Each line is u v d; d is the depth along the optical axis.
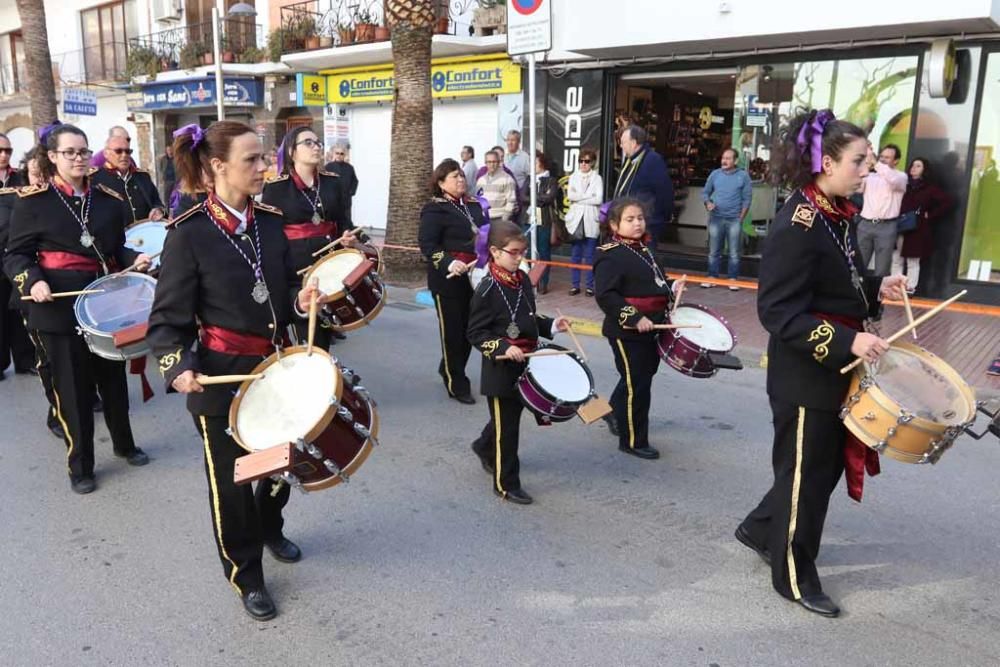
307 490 3.07
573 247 10.49
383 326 9.17
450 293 6.25
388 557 4.03
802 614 3.50
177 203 8.19
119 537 4.25
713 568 3.90
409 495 4.75
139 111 21.14
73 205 4.71
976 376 6.86
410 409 6.32
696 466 5.17
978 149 9.66
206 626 3.45
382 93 16.36
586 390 4.30
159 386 6.94
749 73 11.24
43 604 3.62
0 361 7.15
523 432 5.81
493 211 10.50
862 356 3.00
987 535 4.23
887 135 10.24
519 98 13.82
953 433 3.02
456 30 14.55
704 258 12.12
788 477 3.41
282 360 3.30
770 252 3.19
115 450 5.25
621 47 11.01
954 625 3.42
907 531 4.27
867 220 9.62
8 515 4.51
